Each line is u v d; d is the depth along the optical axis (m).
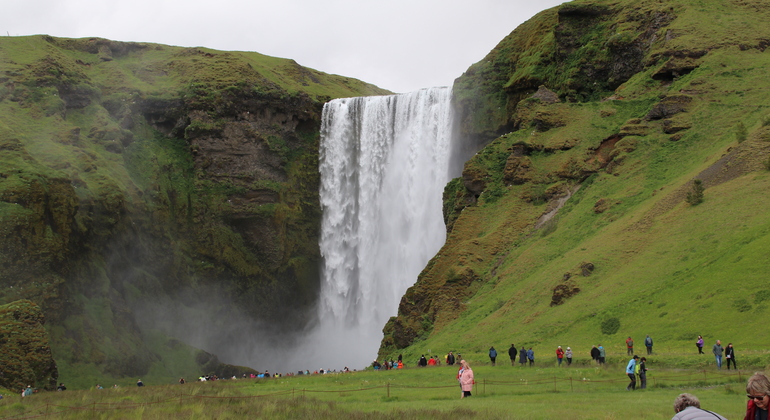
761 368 36.62
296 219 119.44
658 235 61.56
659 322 49.00
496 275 74.19
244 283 111.62
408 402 34.19
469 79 110.25
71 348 77.31
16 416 36.12
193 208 110.81
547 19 110.00
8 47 115.12
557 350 46.66
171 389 49.53
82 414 33.97
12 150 87.56
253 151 117.00
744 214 56.34
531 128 91.50
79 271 85.75
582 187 79.94
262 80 124.25
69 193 86.00
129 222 97.19
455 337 65.12
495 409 27.47
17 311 69.75
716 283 49.38
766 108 74.19
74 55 127.31
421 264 109.38
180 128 117.50
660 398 29.98
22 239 78.69
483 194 85.75
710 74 83.38
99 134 107.56
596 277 60.91
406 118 116.38
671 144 77.50
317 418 28.61
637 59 95.50
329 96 130.50
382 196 116.62
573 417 24.72
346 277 118.25
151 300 96.88
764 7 95.88
